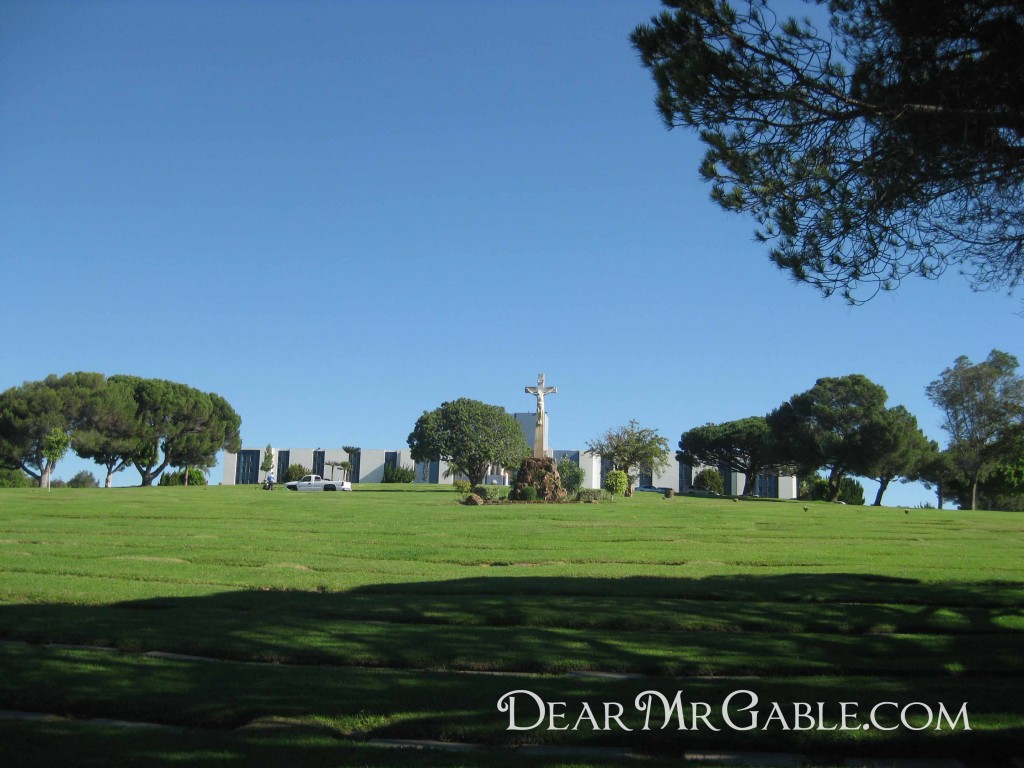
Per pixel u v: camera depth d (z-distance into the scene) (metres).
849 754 6.01
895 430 59.47
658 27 8.94
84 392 58.31
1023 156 8.17
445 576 14.14
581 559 16.59
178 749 5.73
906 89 7.88
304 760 5.55
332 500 35.50
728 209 9.46
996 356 58.44
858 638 9.39
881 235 9.12
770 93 8.53
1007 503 68.12
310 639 8.97
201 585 12.97
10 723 6.34
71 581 13.04
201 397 67.12
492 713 6.58
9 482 58.75
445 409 61.12
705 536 21.69
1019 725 6.34
